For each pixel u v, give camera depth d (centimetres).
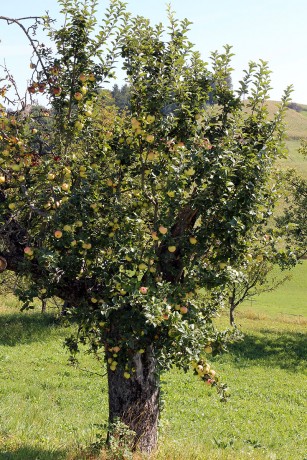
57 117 791
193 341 720
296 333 3139
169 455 897
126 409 880
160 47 818
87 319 798
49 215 704
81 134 826
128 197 844
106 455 831
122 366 802
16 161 749
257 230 877
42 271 776
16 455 851
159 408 1003
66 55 780
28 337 2417
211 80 837
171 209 720
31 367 1950
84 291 823
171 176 711
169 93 774
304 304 4550
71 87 775
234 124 758
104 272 760
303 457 1243
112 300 720
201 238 775
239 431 1435
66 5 773
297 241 2380
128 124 861
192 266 777
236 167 757
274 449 1310
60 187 742
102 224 794
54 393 1652
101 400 1611
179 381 1956
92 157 855
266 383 2075
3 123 735
